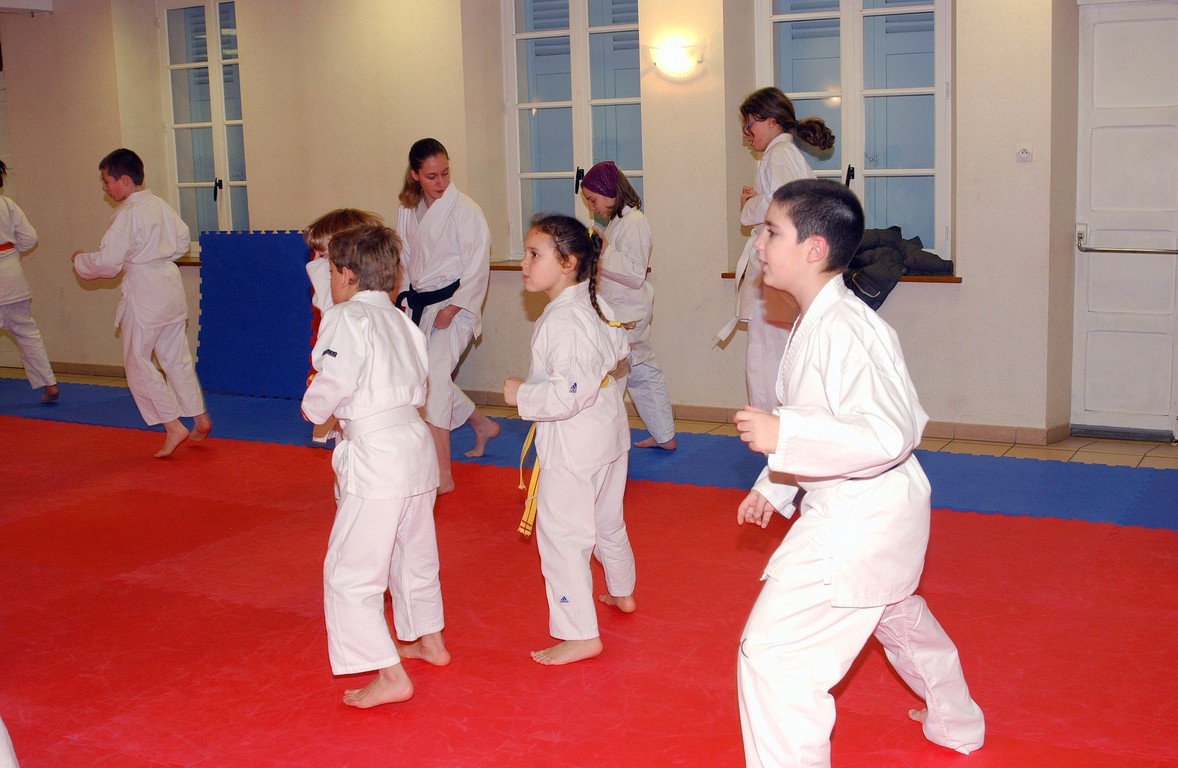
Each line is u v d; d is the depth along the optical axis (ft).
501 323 25.48
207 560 15.51
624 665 11.73
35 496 18.89
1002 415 21.04
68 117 29.94
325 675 11.73
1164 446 20.74
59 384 29.55
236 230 29.68
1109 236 21.01
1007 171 20.17
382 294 11.05
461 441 22.40
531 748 10.04
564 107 25.34
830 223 7.89
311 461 20.92
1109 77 20.58
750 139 17.26
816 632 7.78
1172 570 13.99
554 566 11.66
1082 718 10.28
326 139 26.81
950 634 12.26
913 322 21.42
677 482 18.83
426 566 11.57
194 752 10.11
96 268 20.26
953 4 21.42
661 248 23.31
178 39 29.78
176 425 21.33
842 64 22.58
